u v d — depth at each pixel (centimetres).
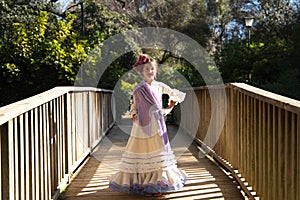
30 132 253
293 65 1066
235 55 1155
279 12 1753
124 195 332
